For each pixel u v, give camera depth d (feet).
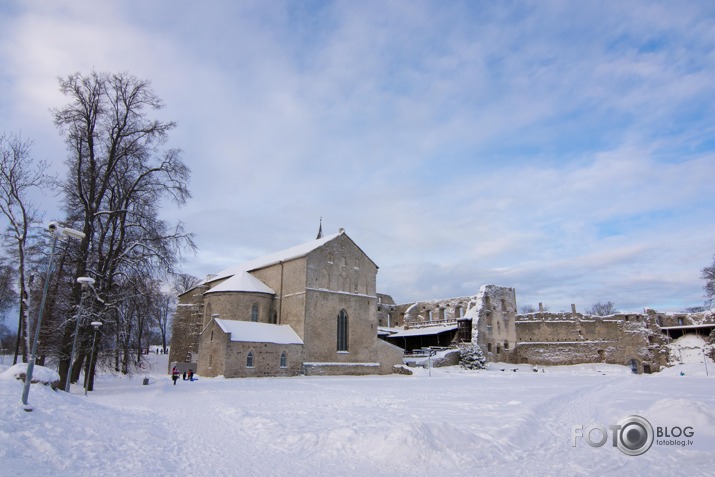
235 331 164.35
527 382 144.46
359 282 205.77
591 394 102.58
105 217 114.11
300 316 184.24
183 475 36.73
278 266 203.62
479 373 202.49
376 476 36.73
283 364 171.63
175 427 58.29
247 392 104.53
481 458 41.11
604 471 37.58
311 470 38.52
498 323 258.98
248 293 194.49
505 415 64.13
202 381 143.02
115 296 104.01
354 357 195.52
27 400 51.01
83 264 100.78
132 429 53.01
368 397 92.22
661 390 111.65
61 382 99.91
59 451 40.52
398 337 275.18
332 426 56.24
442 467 38.96
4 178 99.76
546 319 273.54
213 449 46.24
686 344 257.34
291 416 65.00
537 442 48.91
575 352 261.24
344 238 205.16
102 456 41.09
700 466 38.32
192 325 218.38
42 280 110.63
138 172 115.96
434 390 110.42
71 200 110.73
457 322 256.93
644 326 260.83
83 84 107.86
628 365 255.70
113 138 111.45
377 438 45.47
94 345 101.86
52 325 102.27
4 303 150.20
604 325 264.31
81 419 52.24
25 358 101.60
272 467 39.42
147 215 113.80
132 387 119.44
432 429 45.44
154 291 116.26
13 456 37.68
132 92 112.98
